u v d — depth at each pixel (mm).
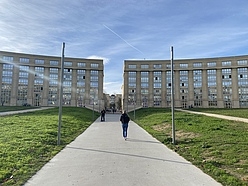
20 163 6664
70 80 88250
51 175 5750
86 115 36812
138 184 5070
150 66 91750
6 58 83312
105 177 5555
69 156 7961
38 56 86812
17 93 83250
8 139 10078
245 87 83625
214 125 15992
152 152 8734
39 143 9695
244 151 8102
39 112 33594
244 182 5172
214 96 86688
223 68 86750
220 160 7215
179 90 89750
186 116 26422
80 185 4996
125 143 10922
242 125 15875
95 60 90375
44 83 86500
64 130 15000
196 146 9531
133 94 90750
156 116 31000
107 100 129125
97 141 11531
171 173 5953
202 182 5277
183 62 90625
